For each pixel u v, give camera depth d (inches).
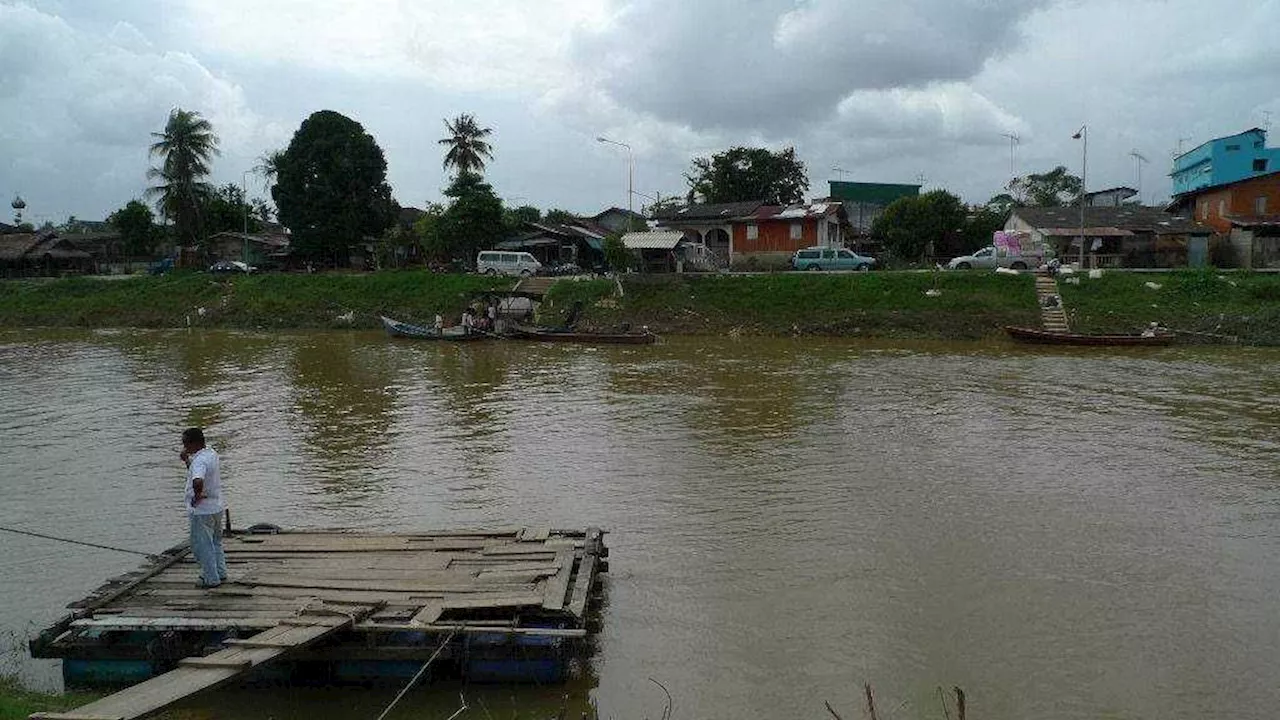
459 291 2000.5
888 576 503.2
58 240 2888.8
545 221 3157.0
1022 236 2022.6
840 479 698.2
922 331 1662.2
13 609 467.5
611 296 1881.2
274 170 2684.5
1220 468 724.0
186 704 372.5
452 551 475.8
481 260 2219.5
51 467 756.0
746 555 537.0
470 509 630.5
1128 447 796.6
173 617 389.1
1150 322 1592.0
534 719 360.2
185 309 2113.7
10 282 2418.8
